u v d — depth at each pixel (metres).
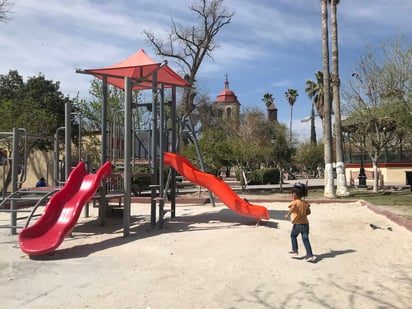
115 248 7.73
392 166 33.91
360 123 22.94
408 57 18.12
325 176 19.03
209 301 4.67
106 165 9.13
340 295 4.88
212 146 22.17
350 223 10.66
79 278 5.70
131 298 4.79
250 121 55.41
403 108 18.86
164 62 10.09
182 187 30.83
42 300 4.75
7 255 7.36
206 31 26.33
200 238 8.43
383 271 5.96
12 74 37.22
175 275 5.75
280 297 4.80
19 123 20.84
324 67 19.20
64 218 7.87
